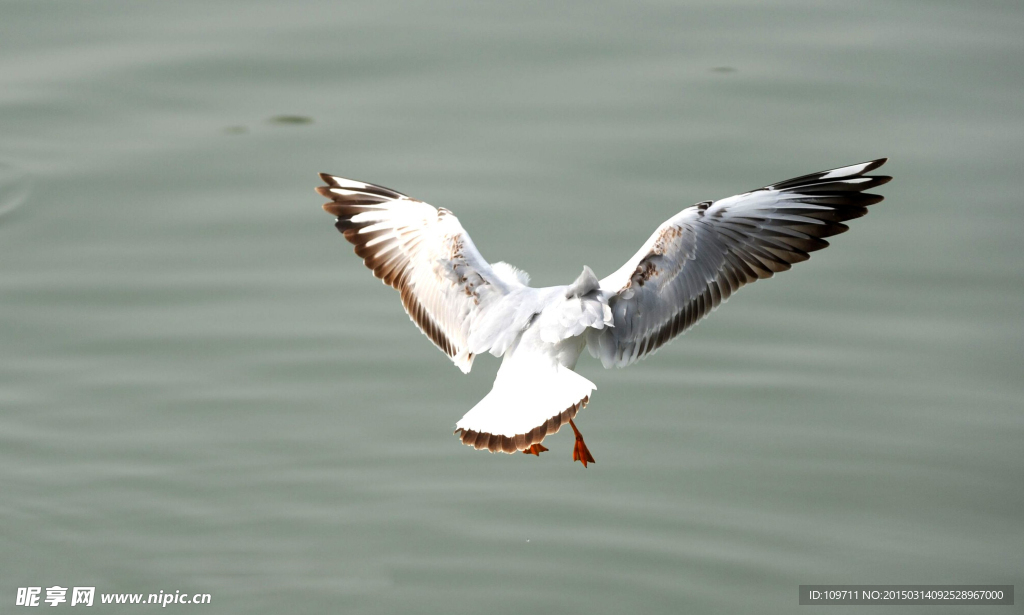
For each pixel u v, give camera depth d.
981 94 18.50
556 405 9.20
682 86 18.59
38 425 14.22
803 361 15.09
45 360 14.92
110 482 13.67
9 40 19.64
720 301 10.39
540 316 9.66
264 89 18.70
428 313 10.55
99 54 19.33
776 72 18.86
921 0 20.48
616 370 15.31
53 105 18.36
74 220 16.70
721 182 16.86
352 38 19.67
